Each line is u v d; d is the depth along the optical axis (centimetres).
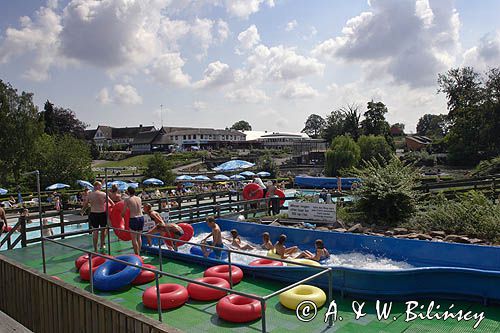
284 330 606
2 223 1269
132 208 1061
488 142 5772
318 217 1545
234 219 1617
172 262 1039
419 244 1049
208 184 3744
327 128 9300
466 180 2073
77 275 921
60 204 2338
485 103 5778
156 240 1161
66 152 4088
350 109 8056
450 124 7038
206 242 1098
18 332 400
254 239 1388
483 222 1254
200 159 7575
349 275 750
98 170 6706
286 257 1084
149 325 378
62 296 507
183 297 716
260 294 778
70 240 1288
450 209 1372
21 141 4409
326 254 1072
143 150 11050
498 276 686
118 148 11662
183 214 1725
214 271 866
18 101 4541
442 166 6047
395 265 1020
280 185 2869
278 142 11762
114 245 1210
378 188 1493
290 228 1312
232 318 635
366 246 1142
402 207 1482
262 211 1755
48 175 4019
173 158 8019
